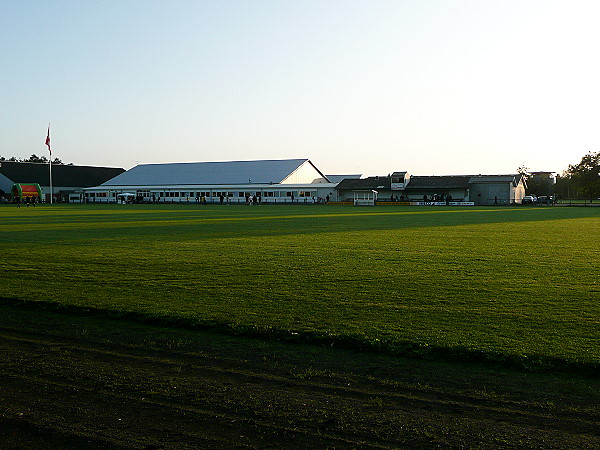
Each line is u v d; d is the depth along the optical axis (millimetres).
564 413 6102
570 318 9789
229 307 10836
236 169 128500
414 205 101188
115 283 13461
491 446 5348
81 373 7379
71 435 5641
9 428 5816
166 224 36594
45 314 10711
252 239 25031
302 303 11141
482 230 30828
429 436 5559
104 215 51469
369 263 16812
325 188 112938
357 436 5582
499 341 8422
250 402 6410
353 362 7801
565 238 25578
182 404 6363
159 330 9523
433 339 8570
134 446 5414
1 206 87812
